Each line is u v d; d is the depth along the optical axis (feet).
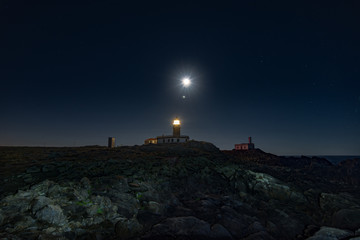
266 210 81.76
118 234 49.26
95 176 88.17
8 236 37.27
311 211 88.74
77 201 58.49
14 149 160.25
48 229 43.21
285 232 67.72
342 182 146.00
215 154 182.09
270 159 203.41
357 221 72.08
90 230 48.29
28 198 53.62
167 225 55.26
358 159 168.25
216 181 109.50
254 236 57.06
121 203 64.49
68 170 92.73
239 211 77.30
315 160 201.46
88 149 180.04
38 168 90.53
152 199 74.38
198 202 78.95
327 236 56.65
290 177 133.90
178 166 119.96
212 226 58.75
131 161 122.42
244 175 114.93
